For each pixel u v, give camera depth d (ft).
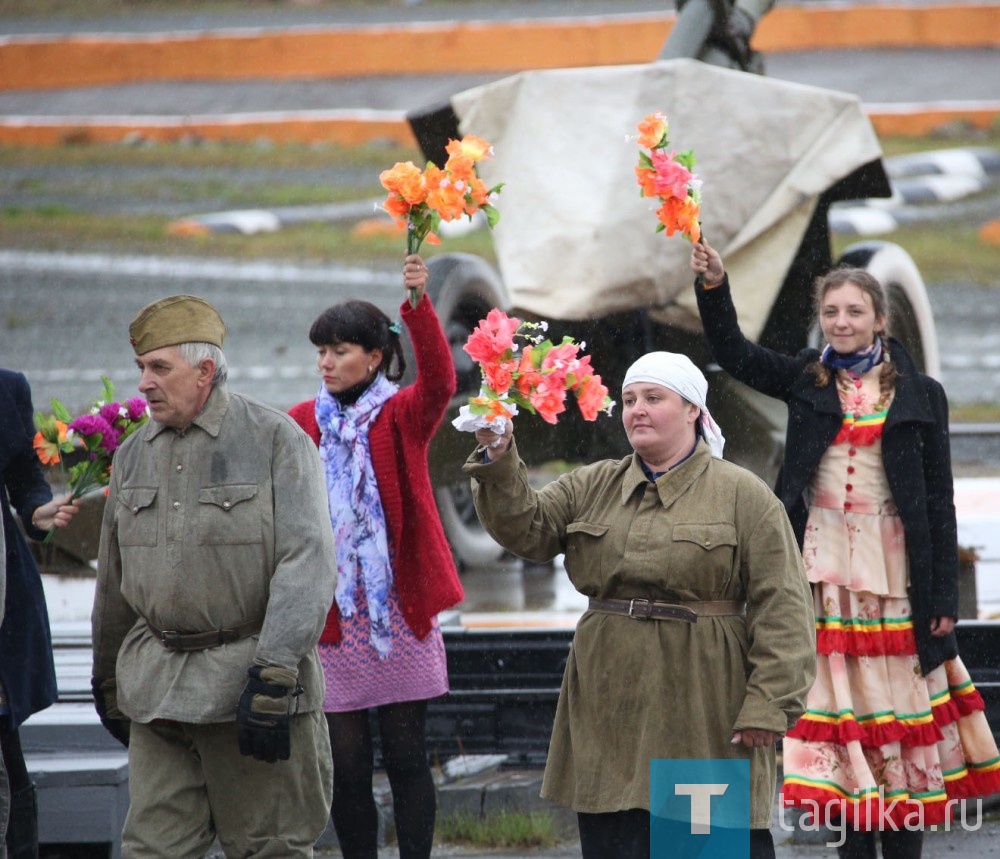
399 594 56.18
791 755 55.11
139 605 46.65
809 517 56.29
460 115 88.63
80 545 95.66
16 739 54.24
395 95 343.26
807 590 45.83
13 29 375.04
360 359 56.85
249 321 225.76
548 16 357.20
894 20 346.74
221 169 315.58
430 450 88.99
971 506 113.19
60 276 251.80
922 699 55.26
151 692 46.21
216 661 45.83
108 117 341.82
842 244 259.80
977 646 68.13
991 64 338.54
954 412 180.14
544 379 45.11
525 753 70.03
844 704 54.65
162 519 46.50
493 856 64.69
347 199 297.33
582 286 83.25
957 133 314.35
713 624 45.73
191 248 269.23
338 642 55.62
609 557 46.32
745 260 86.22
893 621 55.42
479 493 46.52
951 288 246.06
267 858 46.50
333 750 55.52
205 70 356.79
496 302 94.32
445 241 268.82
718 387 90.22
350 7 377.91
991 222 271.49
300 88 349.00
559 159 85.25
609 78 85.40
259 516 46.21
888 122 315.58
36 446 53.62
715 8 94.02
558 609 84.94
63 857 64.69
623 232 82.99
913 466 55.11
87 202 293.84
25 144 329.93
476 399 44.96
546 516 47.52
